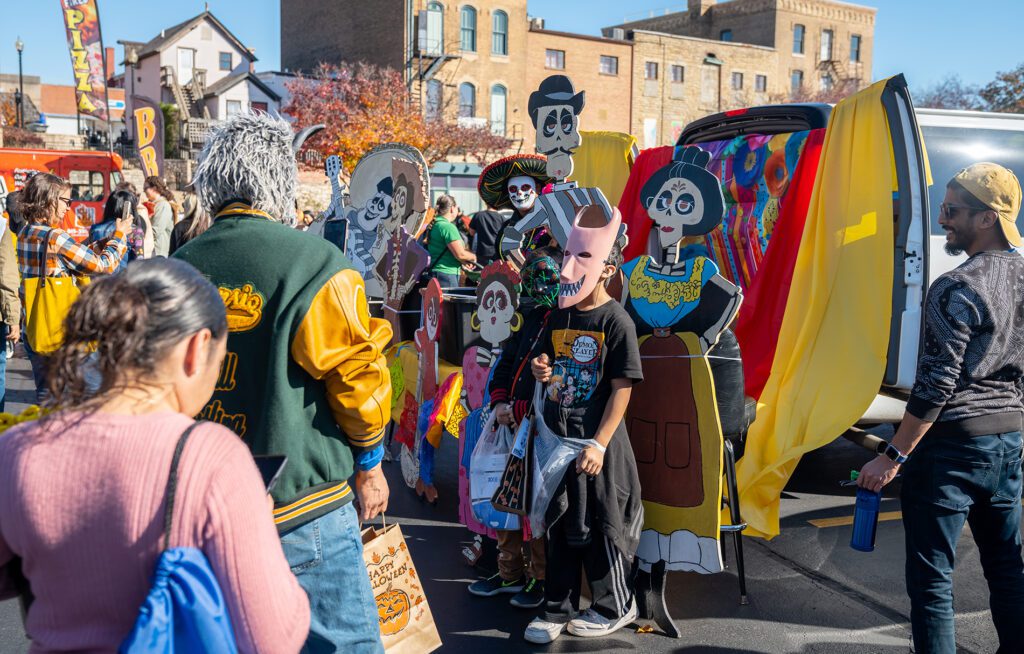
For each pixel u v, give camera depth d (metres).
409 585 2.95
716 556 3.45
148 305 1.50
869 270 4.66
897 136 4.54
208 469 1.44
